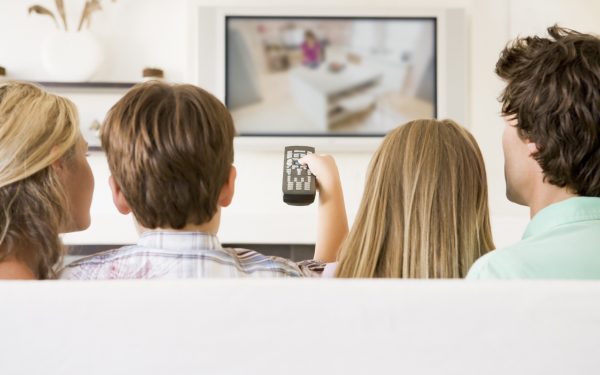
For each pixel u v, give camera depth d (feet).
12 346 1.50
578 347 1.51
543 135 2.62
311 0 11.02
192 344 1.52
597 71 2.53
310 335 1.53
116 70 11.27
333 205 3.87
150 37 11.27
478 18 10.99
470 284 1.54
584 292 1.51
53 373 1.51
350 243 3.29
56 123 2.91
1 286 1.51
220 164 2.92
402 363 1.53
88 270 2.82
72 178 3.05
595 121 2.52
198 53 10.84
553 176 2.64
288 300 1.52
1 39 11.16
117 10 11.23
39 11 10.91
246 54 11.02
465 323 1.52
